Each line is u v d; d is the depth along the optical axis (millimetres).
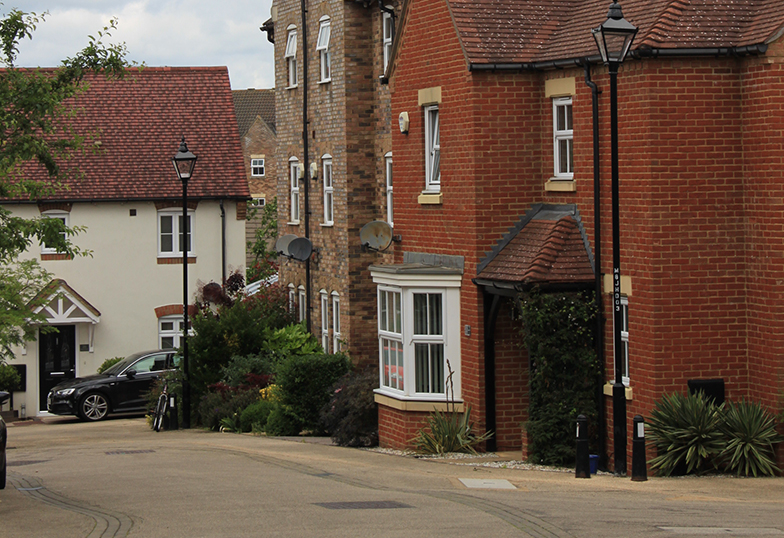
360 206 27141
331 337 28641
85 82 21922
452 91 18781
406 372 19203
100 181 35688
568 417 16547
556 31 18469
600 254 16609
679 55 15336
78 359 35469
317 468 16641
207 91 39062
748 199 15477
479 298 18219
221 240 36688
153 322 36188
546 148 18203
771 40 14875
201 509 12148
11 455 20938
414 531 10258
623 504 12266
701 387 15414
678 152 15477
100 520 11539
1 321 26188
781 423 15008
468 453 18250
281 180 32750
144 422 29938
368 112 27078
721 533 9945
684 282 15508
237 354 28031
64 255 35281
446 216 19250
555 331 16578
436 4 19281
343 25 26922
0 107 17312
